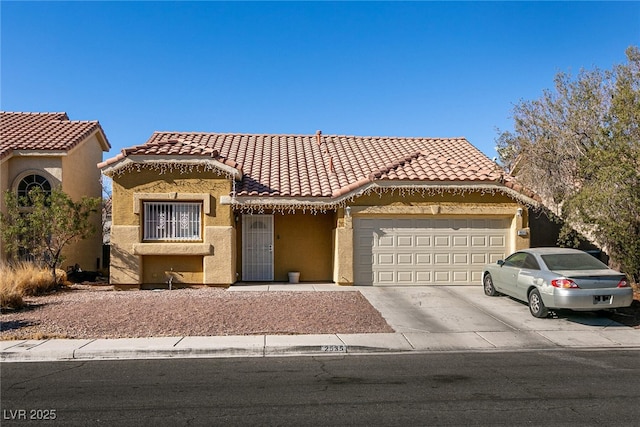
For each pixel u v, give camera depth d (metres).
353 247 16.56
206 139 20.91
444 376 7.88
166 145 16.61
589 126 15.98
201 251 16.08
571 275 11.43
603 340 10.48
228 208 16.25
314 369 8.34
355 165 18.95
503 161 21.06
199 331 10.69
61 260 16.91
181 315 11.91
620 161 13.59
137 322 11.32
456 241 16.86
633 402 6.55
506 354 9.43
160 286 16.19
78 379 7.73
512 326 11.52
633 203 13.51
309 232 17.89
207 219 16.22
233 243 16.69
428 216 16.78
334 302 13.54
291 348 9.59
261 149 20.44
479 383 7.47
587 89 16.16
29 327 10.91
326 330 10.93
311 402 6.59
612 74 15.88
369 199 16.52
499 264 14.19
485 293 15.09
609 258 16.41
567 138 16.53
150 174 16.12
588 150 15.42
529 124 18.23
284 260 17.75
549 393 6.95
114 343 9.73
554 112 17.47
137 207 16.00
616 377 7.79
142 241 16.09
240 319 11.64
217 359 9.08
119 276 15.87
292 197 16.23
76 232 16.41
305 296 14.27
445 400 6.65
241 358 9.16
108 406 6.45
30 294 14.59
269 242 17.75
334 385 7.39
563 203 16.25
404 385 7.38
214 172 16.25
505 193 16.75
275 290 15.38
